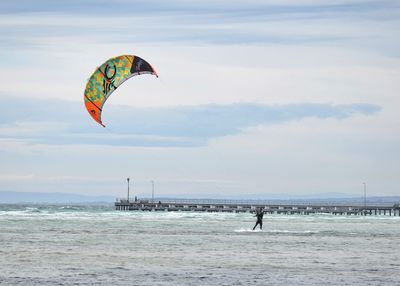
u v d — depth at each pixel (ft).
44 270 179.22
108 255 216.13
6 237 282.77
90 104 250.98
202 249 239.71
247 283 162.91
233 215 647.56
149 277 169.68
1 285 155.84
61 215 579.89
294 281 167.12
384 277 175.73
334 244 269.64
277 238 297.12
